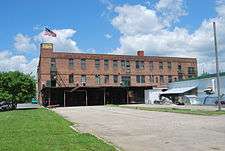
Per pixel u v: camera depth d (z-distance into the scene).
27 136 16.61
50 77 79.94
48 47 80.31
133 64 87.94
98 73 84.19
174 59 92.69
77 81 82.12
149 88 82.81
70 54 82.00
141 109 48.53
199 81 67.44
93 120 28.86
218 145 13.34
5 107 59.31
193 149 12.55
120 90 84.69
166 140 14.97
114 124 24.27
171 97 74.81
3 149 12.63
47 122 26.22
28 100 61.62
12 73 60.47
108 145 13.42
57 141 14.50
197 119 26.22
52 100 79.75
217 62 39.91
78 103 82.19
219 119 25.72
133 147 13.42
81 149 12.41
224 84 59.56
